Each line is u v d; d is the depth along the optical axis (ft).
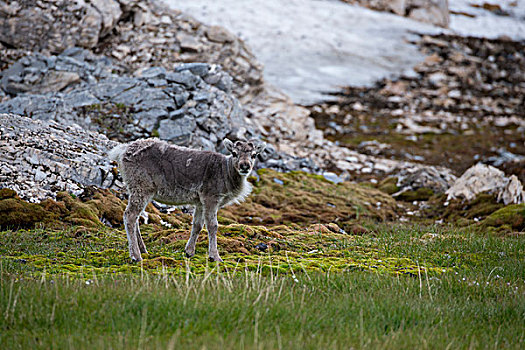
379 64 533.55
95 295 91.40
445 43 587.27
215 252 128.77
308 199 227.20
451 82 511.81
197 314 85.92
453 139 401.70
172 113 237.86
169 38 327.88
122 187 187.21
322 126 407.85
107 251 132.05
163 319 83.35
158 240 148.36
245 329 81.82
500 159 354.74
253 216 200.44
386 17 637.30
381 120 432.25
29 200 160.35
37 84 258.98
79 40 294.05
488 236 181.27
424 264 137.39
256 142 137.90
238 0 615.16
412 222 224.94
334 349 76.28
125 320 82.64
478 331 90.79
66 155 179.73
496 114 459.32
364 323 89.66
